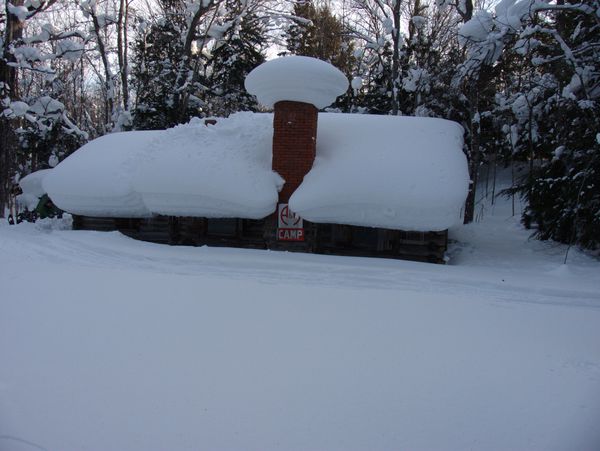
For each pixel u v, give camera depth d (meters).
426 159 10.22
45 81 27.89
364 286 7.74
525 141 15.75
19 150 21.83
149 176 11.11
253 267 8.96
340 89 10.79
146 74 23.81
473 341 5.15
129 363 4.31
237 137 11.63
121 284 7.48
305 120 10.59
